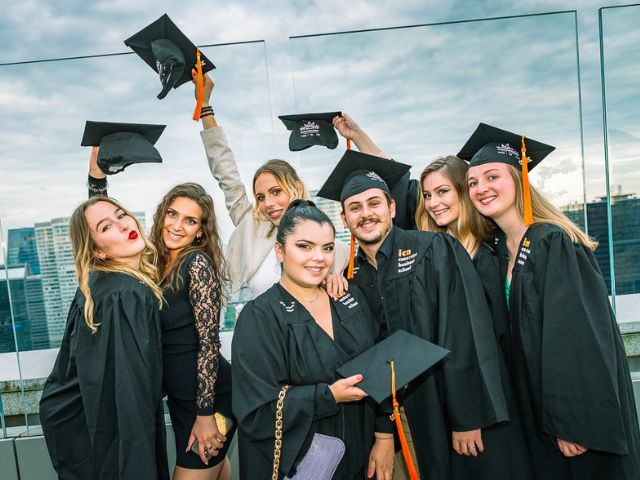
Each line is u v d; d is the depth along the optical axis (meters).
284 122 3.07
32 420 3.26
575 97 3.15
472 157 2.47
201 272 2.13
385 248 2.18
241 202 2.97
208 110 3.00
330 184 2.44
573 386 1.91
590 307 1.96
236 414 1.80
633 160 3.18
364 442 2.00
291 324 1.86
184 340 2.17
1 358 3.30
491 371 1.99
